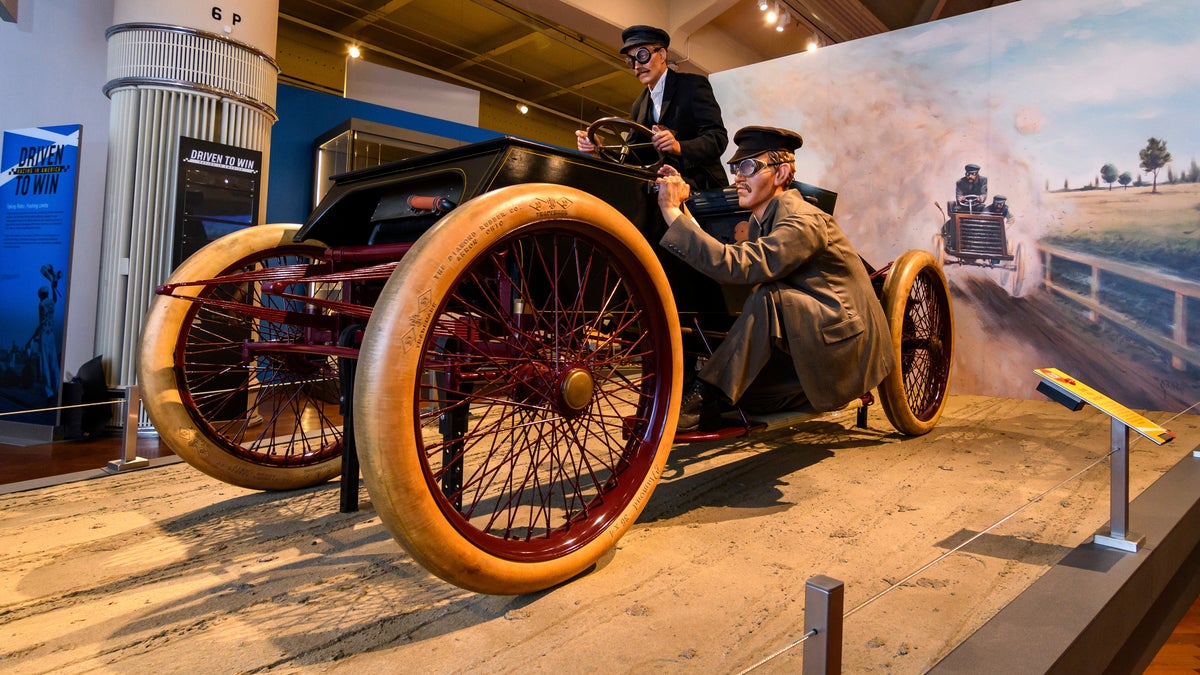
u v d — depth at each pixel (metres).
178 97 4.16
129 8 4.10
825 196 3.06
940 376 3.62
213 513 2.07
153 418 2.06
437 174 1.84
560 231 1.55
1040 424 3.83
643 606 1.43
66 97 4.61
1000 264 5.37
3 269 4.02
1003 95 5.36
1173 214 4.66
